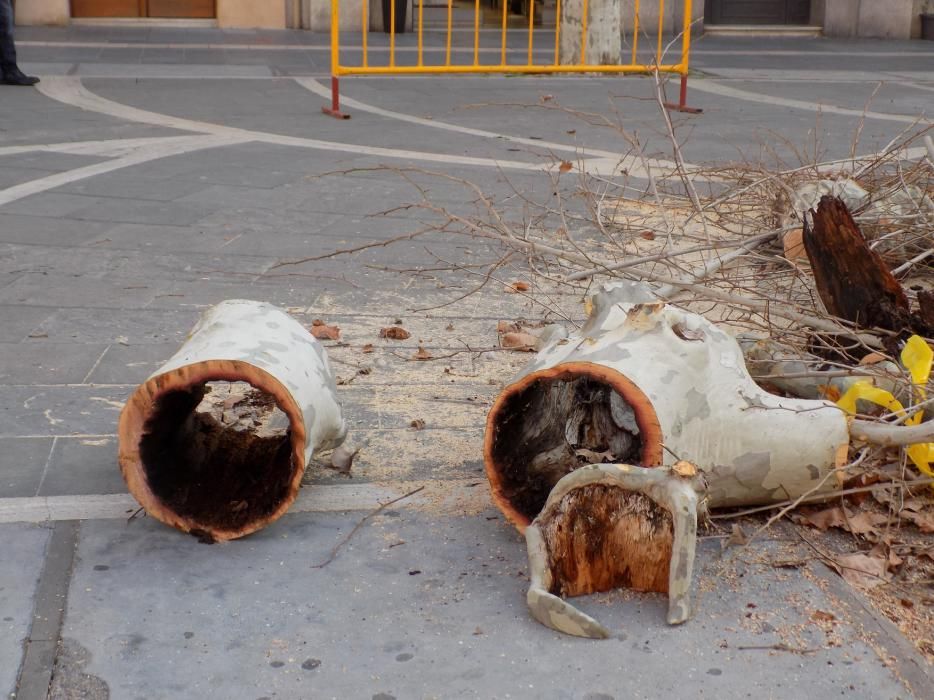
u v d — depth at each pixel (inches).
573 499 127.1
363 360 202.8
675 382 135.6
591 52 625.3
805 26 890.7
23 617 122.0
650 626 122.8
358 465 161.0
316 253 272.4
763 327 189.8
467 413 180.5
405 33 829.2
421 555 137.3
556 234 284.2
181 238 282.7
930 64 722.2
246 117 477.4
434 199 331.0
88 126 443.2
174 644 118.6
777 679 114.0
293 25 833.5
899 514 144.8
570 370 134.9
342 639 120.1
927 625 125.2
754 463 139.6
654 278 192.4
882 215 229.0
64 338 208.7
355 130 451.8
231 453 155.5
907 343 163.3
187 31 799.7
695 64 709.3
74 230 287.9
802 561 135.5
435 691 111.8
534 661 116.6
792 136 446.0
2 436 166.2
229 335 145.4
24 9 785.6
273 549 138.1
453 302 224.5
